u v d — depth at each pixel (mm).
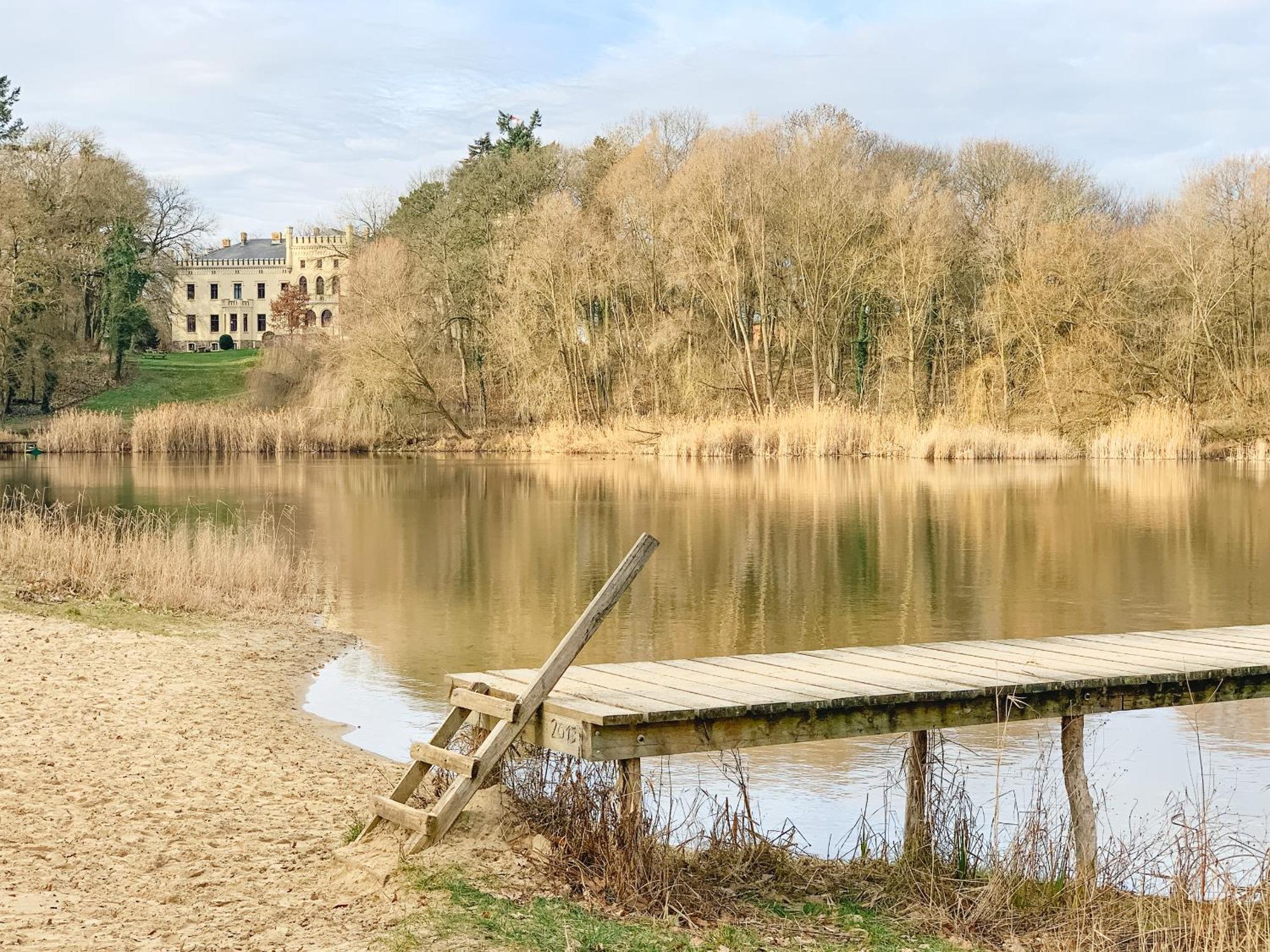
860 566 23000
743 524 29531
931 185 59781
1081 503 34062
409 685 12852
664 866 6406
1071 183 66812
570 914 5930
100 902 5988
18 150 72688
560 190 71188
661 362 62375
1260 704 12188
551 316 60938
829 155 60250
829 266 60625
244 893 6180
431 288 69875
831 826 8266
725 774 7949
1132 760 10234
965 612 18281
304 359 67562
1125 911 6668
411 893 6066
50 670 12094
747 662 8273
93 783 8227
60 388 72688
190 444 58250
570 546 25609
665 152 67500
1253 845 8078
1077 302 56062
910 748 7484
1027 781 9492
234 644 14484
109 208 76500
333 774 8852
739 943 5828
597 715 6246
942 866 7074
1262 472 44500
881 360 62406
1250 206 53969
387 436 60750
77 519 21422
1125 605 18984
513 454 58656
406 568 22375
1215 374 54281
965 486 39625
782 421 54188
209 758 9102
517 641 15555
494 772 7102
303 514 31500
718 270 58844
